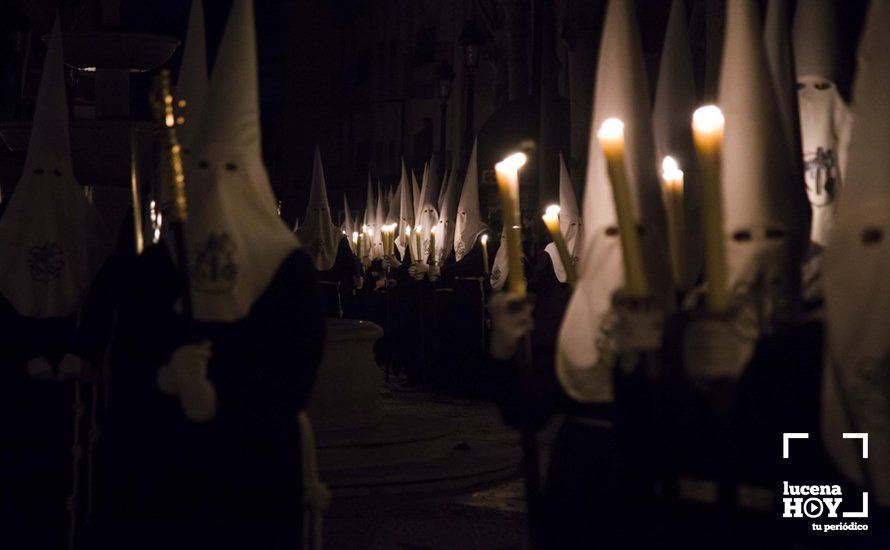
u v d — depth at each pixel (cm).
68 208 555
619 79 396
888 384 316
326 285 1644
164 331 428
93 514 448
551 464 390
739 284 346
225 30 429
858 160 324
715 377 310
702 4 1557
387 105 5072
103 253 564
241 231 413
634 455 357
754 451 343
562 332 390
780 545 340
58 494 558
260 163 425
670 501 348
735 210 352
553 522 383
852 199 323
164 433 420
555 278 1335
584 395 384
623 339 325
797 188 361
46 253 545
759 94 360
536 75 1889
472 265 1489
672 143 634
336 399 950
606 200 386
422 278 1591
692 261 580
